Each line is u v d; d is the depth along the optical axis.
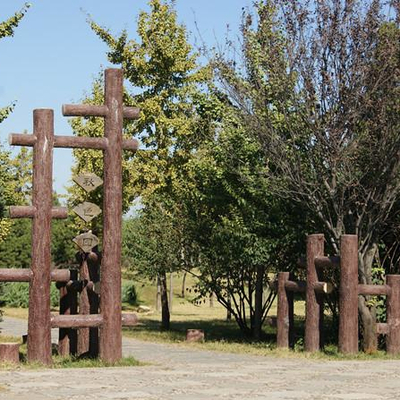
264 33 20.52
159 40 30.48
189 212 26.44
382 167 19.38
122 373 13.77
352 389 12.02
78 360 15.92
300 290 19.83
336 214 20.22
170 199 30.38
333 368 15.24
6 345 15.05
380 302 20.53
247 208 22.31
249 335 26.81
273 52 20.11
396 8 19.50
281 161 19.92
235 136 22.03
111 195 15.60
